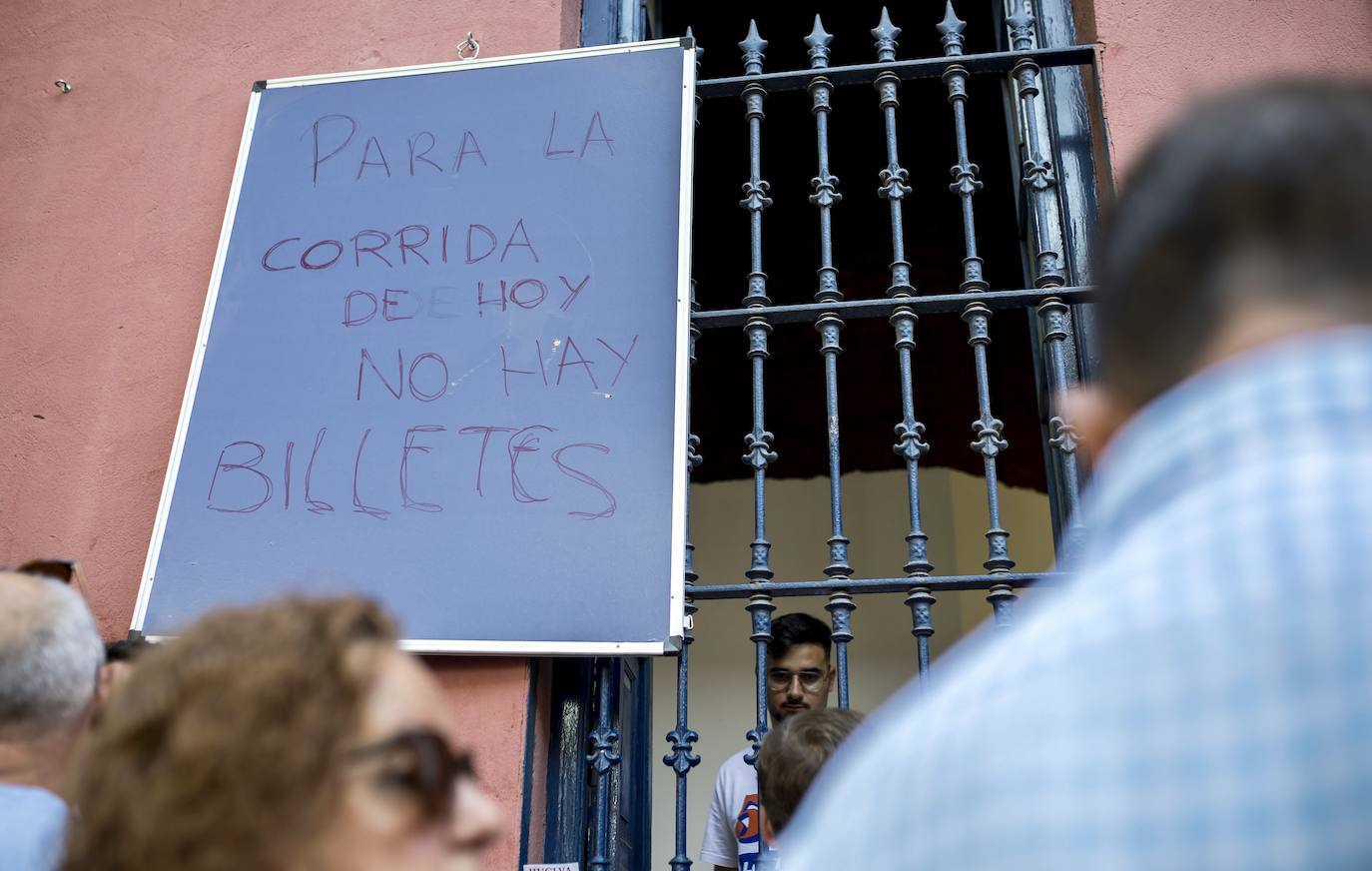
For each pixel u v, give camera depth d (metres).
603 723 2.55
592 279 2.76
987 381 2.61
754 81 2.95
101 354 3.00
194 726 0.62
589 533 2.51
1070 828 0.45
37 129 3.31
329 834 0.62
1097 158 2.89
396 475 2.63
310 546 2.59
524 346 2.71
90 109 3.31
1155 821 0.44
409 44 3.19
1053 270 2.71
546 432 2.62
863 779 0.53
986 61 2.88
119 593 2.74
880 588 2.50
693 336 2.77
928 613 2.45
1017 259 5.79
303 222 2.94
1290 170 0.57
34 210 3.20
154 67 3.33
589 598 2.45
